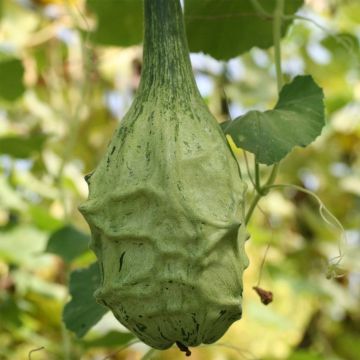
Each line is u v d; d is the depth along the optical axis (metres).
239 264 0.67
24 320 1.39
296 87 0.82
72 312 0.93
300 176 1.77
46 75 1.62
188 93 0.71
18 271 1.38
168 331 0.66
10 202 1.40
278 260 1.67
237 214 0.68
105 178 0.69
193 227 0.66
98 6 1.07
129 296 0.66
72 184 1.50
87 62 1.14
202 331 0.66
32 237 1.35
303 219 1.77
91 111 1.64
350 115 1.80
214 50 0.98
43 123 1.61
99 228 0.68
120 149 0.69
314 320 1.66
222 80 1.58
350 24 1.75
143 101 0.70
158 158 0.67
